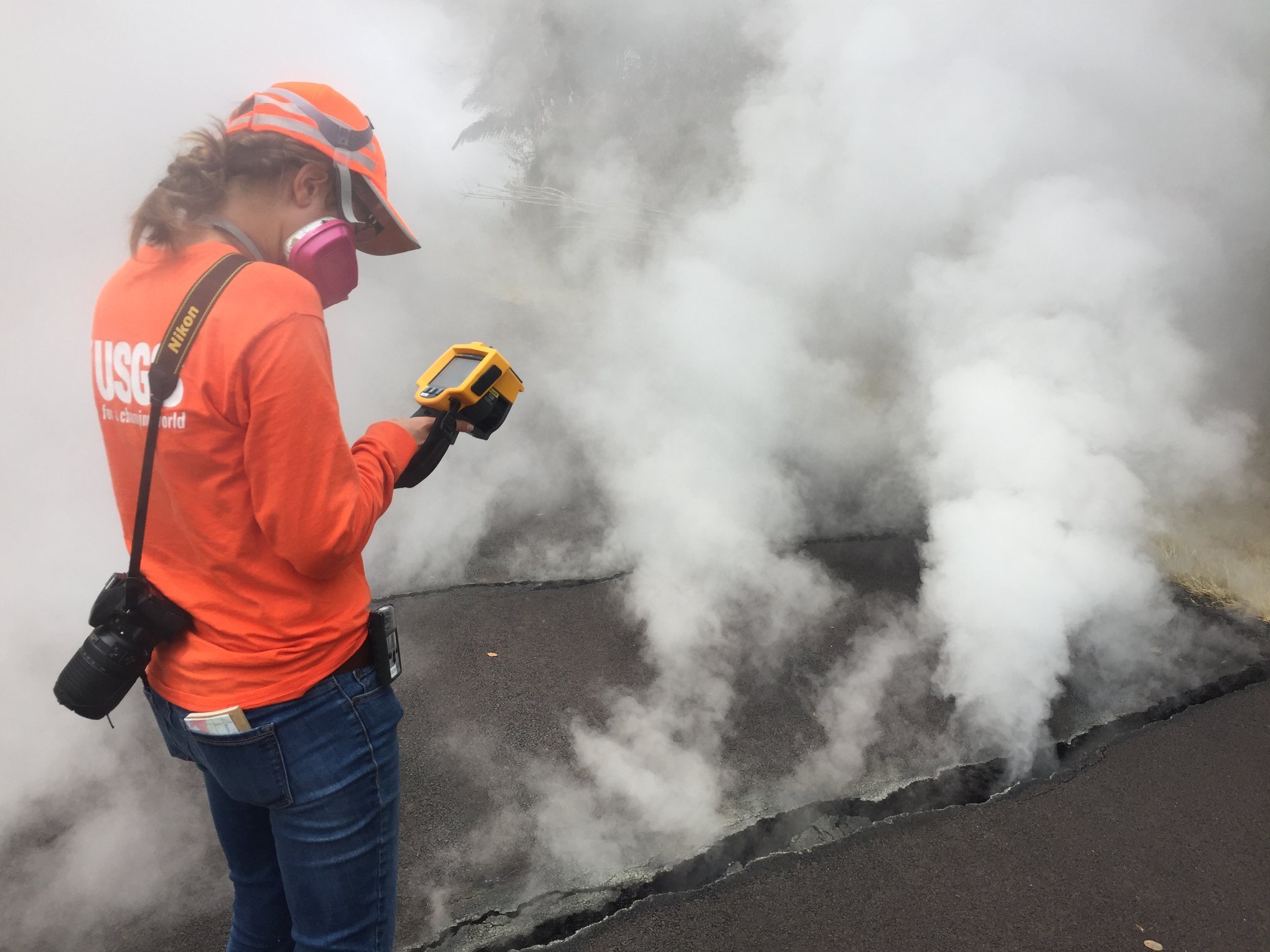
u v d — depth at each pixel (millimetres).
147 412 858
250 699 905
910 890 1640
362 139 978
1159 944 1546
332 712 949
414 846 1708
